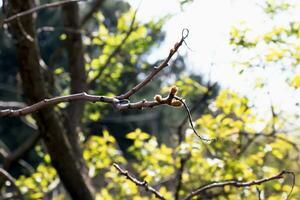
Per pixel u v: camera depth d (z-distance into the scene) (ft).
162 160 26.94
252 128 25.68
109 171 30.07
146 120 71.51
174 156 27.55
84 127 33.73
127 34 30.17
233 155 25.52
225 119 25.44
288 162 27.30
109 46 31.96
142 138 27.58
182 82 30.50
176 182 26.02
